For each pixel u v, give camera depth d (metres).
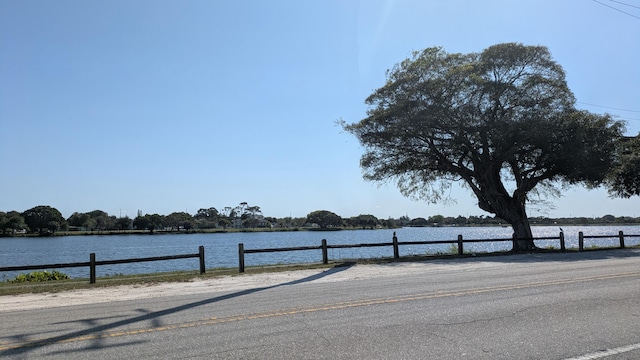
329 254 45.94
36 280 18.06
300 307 8.80
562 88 28.02
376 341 6.20
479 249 49.91
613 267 15.31
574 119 26.38
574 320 7.27
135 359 5.59
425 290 10.75
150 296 11.45
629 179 32.03
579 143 25.66
